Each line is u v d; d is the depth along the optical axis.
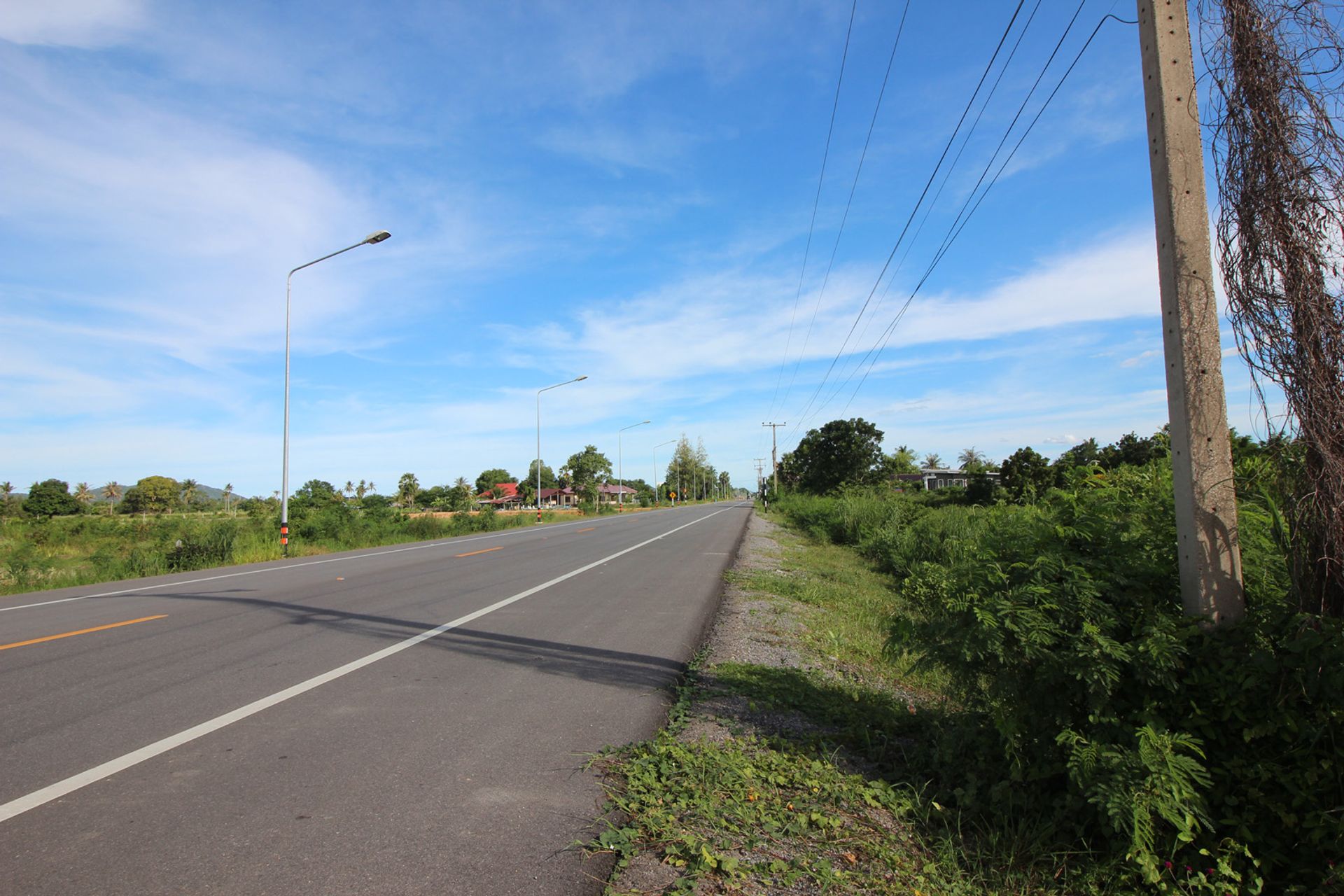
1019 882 3.23
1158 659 3.23
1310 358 3.25
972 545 4.77
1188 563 3.53
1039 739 3.61
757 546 22.03
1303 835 2.97
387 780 3.97
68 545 30.78
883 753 4.60
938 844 3.50
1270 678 3.11
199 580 14.15
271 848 3.18
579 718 5.12
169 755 4.30
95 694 5.61
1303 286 3.28
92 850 3.13
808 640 8.21
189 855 3.11
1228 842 3.02
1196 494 3.52
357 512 33.91
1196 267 3.62
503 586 12.34
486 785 3.91
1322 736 2.96
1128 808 2.98
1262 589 3.59
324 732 4.75
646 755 4.31
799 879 3.08
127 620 8.99
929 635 4.04
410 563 17.12
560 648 7.42
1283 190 3.32
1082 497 4.43
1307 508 3.33
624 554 19.19
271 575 14.77
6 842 3.20
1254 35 3.41
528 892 2.87
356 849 3.18
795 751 4.52
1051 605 3.54
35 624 8.82
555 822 3.50
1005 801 3.68
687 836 3.29
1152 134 3.79
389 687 5.85
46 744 4.48
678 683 6.10
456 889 2.88
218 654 6.99
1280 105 3.35
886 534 19.38
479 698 5.59
